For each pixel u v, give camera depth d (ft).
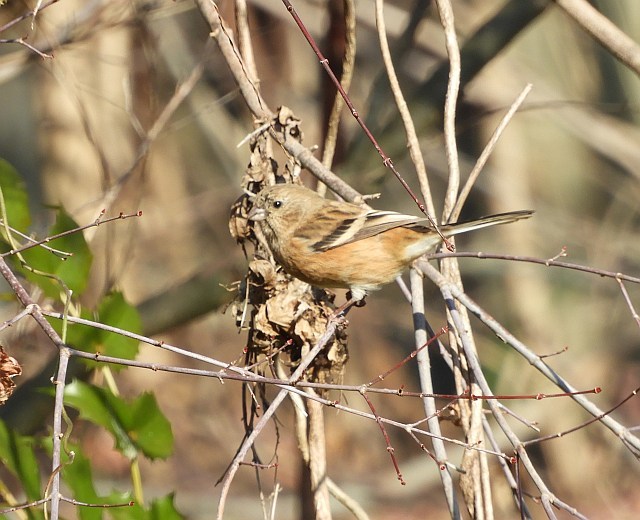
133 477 25.71
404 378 68.08
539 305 63.16
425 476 57.11
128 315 26.73
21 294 20.61
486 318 22.17
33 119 54.24
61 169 44.21
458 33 56.34
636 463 59.98
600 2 60.39
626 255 65.51
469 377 23.39
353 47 26.12
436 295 67.26
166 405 59.77
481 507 21.83
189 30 61.05
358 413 19.56
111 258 37.91
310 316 24.22
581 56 63.26
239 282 26.43
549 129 68.03
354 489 56.90
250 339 24.63
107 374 26.30
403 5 61.41
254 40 61.52
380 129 36.83
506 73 61.05
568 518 56.44
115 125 49.32
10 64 35.09
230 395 62.18
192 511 53.42
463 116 63.00
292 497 55.57
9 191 26.32
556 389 59.67
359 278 27.81
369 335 67.77
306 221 26.94
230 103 63.87
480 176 64.39
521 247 64.28
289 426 59.41
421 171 25.44
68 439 24.89
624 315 64.59
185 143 71.92
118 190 32.71
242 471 58.39
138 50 49.80
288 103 62.03
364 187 35.91
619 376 63.62
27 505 20.84
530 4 34.60
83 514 24.49
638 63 25.80
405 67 49.93
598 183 68.95
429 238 28.19
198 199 66.69
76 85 34.14
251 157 26.84
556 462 59.36
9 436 24.41
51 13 41.47
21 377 33.35
